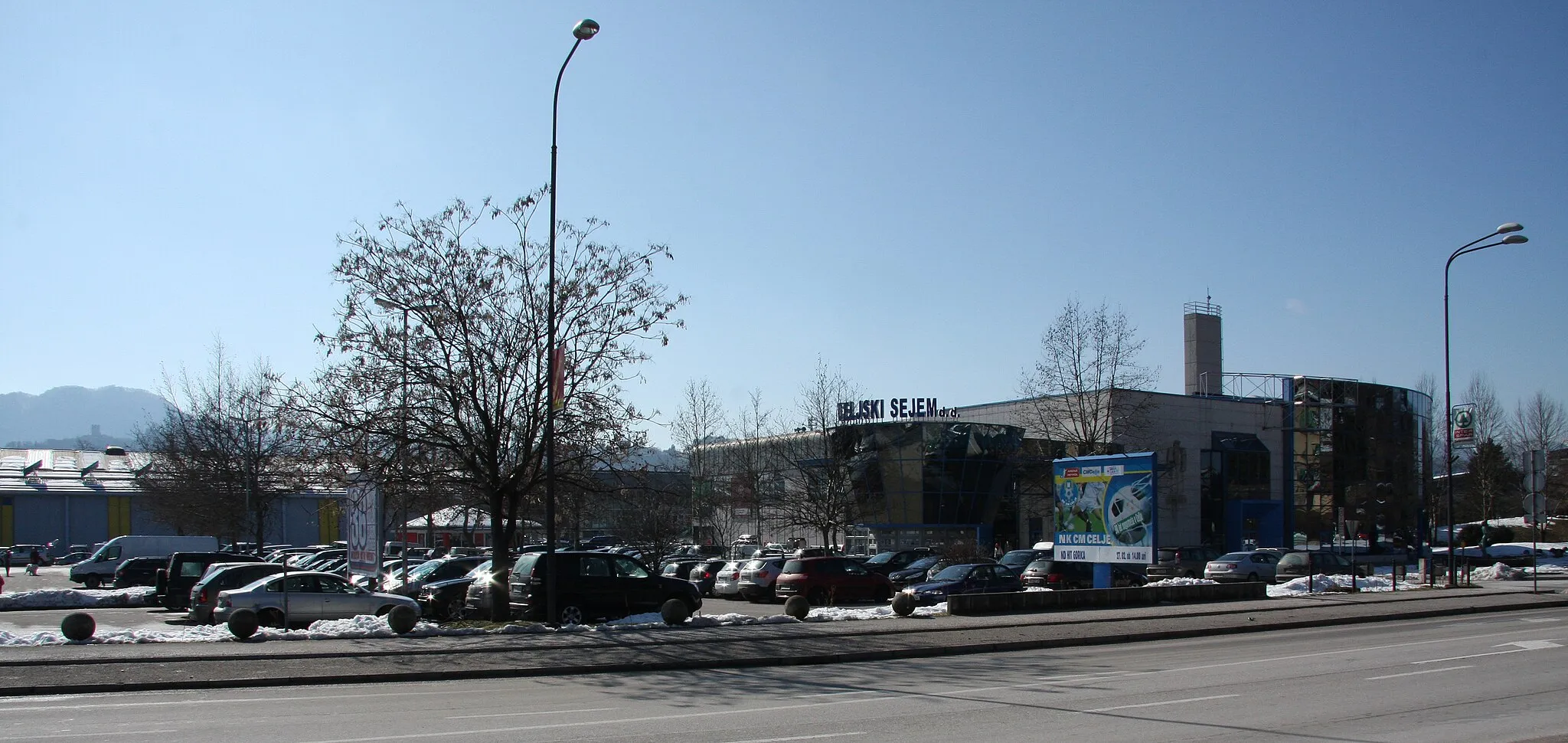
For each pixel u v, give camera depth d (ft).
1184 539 240.32
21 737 35.45
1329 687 46.32
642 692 46.57
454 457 84.64
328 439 79.97
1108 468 97.71
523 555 84.23
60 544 252.01
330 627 72.23
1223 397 254.68
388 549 196.24
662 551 143.43
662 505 139.23
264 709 41.98
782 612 104.27
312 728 36.88
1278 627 78.28
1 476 263.49
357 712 40.81
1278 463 263.29
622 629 72.13
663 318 86.99
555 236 74.54
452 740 34.45
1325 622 81.20
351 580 105.81
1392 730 35.60
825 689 47.37
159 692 47.11
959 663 58.23
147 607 114.52
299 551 184.65
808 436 192.65
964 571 108.88
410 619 68.33
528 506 104.47
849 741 34.06
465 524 155.63
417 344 81.00
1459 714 38.91
